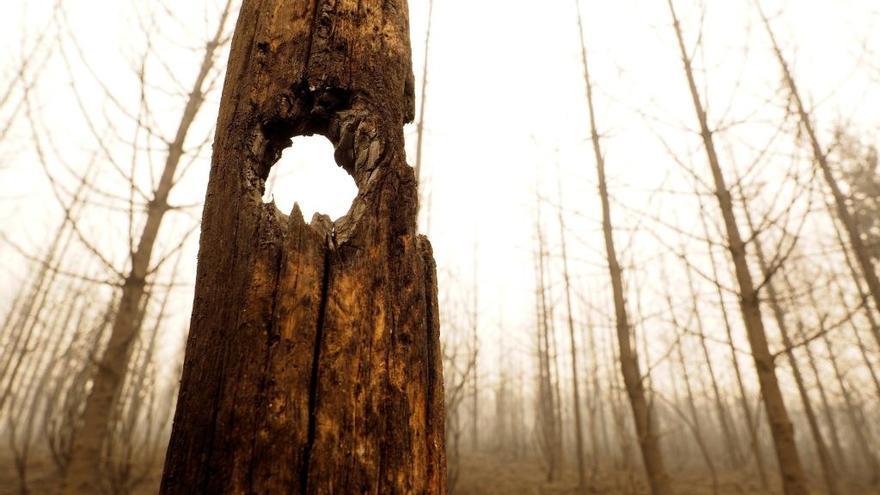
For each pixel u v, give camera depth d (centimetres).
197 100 526
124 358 465
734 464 1482
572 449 2144
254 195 116
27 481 780
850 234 736
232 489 86
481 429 2694
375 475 94
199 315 107
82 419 453
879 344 1000
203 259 113
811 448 2216
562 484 1131
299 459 90
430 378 116
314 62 130
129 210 428
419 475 101
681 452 1966
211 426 93
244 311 100
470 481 1127
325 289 106
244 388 94
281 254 106
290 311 101
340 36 135
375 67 135
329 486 89
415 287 117
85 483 432
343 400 97
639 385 591
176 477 92
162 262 430
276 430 91
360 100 129
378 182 121
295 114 128
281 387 94
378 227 116
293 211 111
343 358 100
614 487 1073
